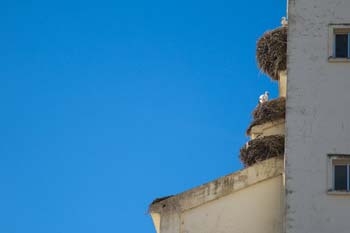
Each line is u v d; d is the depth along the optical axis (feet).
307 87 141.49
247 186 144.77
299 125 140.05
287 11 145.07
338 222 135.85
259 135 155.12
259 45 157.99
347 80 141.59
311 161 138.51
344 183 137.90
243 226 143.54
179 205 144.97
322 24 143.74
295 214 136.36
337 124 139.95
